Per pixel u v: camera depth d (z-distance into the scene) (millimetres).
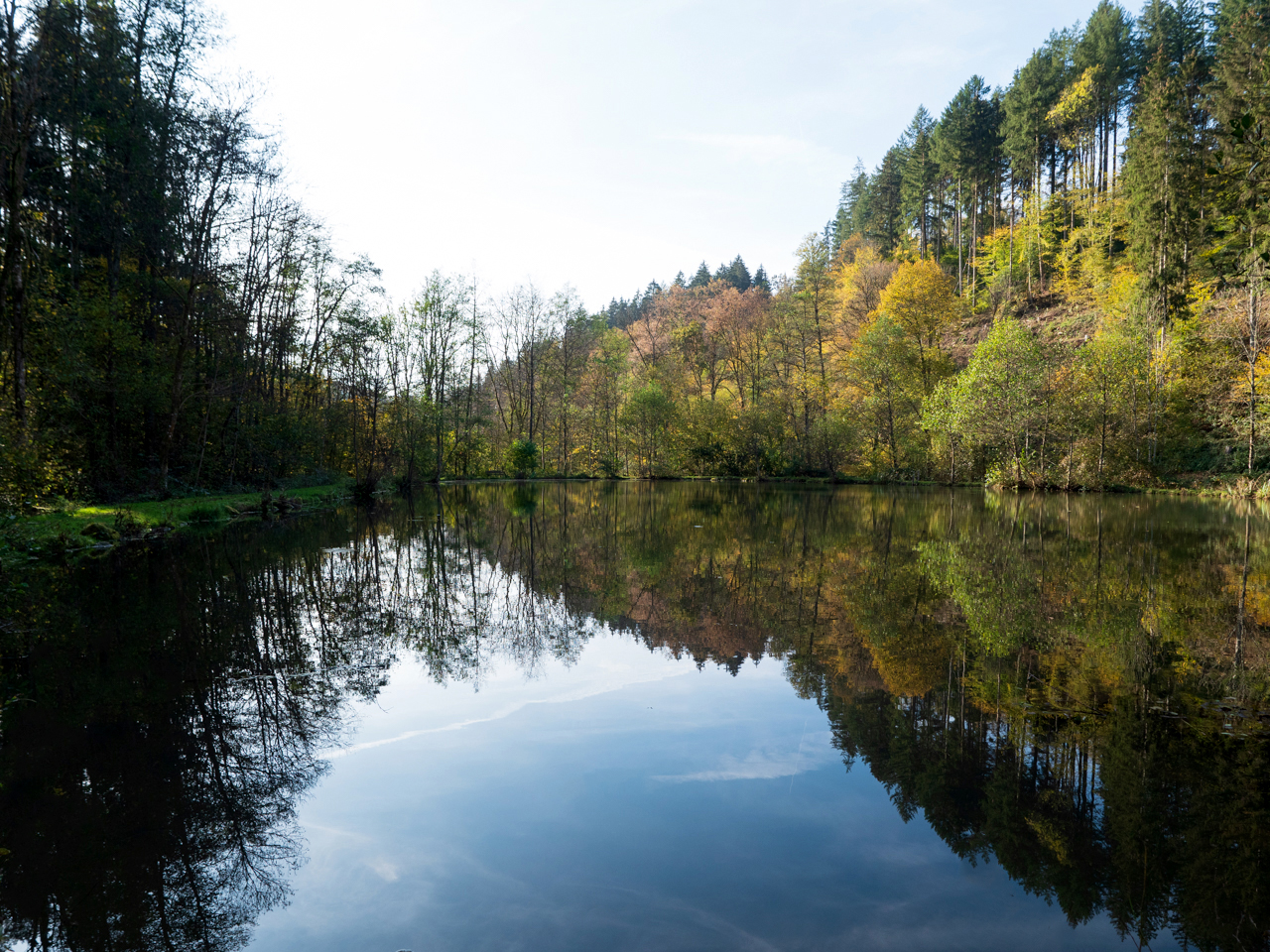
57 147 14445
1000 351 26703
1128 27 45188
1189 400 26953
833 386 43688
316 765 3975
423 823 3275
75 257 16438
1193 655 5832
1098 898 2633
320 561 11469
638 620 7496
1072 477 26828
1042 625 6910
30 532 11430
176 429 20250
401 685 5391
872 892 2682
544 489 34656
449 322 38594
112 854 3088
